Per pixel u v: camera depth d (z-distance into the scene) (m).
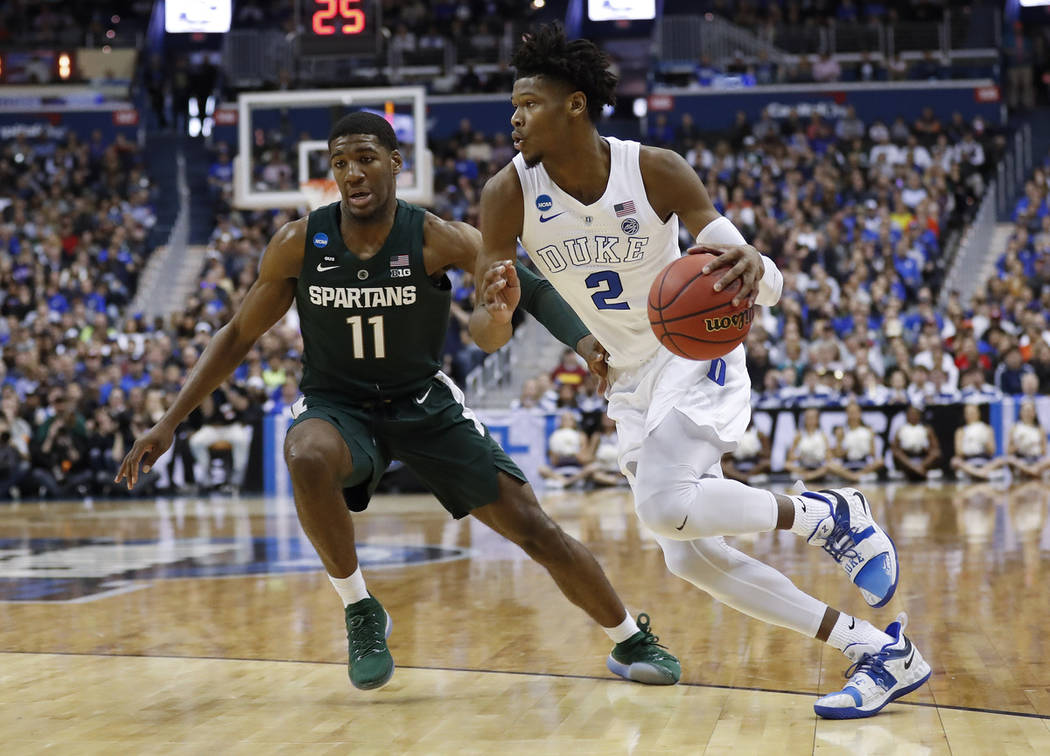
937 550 6.01
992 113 18.89
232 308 14.12
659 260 2.85
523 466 11.56
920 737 2.47
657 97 19.38
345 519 2.93
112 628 4.12
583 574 3.06
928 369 11.88
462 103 19.69
